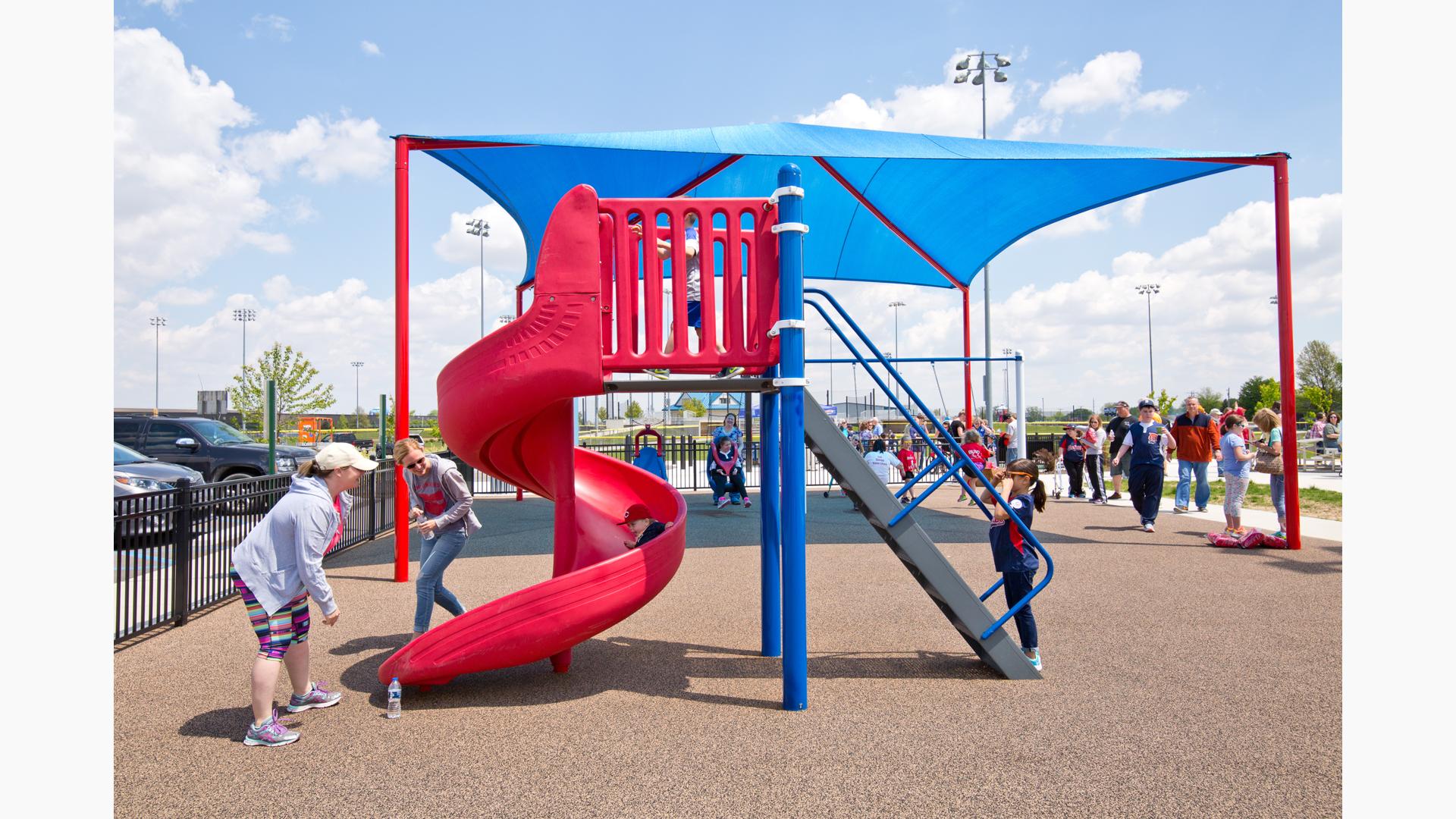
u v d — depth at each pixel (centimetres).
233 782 341
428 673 436
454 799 325
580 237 443
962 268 1402
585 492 734
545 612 435
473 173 977
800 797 324
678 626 612
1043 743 378
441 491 530
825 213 1216
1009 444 1600
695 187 1055
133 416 1498
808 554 948
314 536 391
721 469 1453
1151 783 334
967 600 482
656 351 455
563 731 400
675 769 353
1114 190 1005
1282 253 898
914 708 429
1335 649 528
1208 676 477
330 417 4022
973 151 762
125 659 528
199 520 666
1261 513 1305
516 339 444
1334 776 338
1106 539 1017
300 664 425
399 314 787
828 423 489
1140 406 1118
